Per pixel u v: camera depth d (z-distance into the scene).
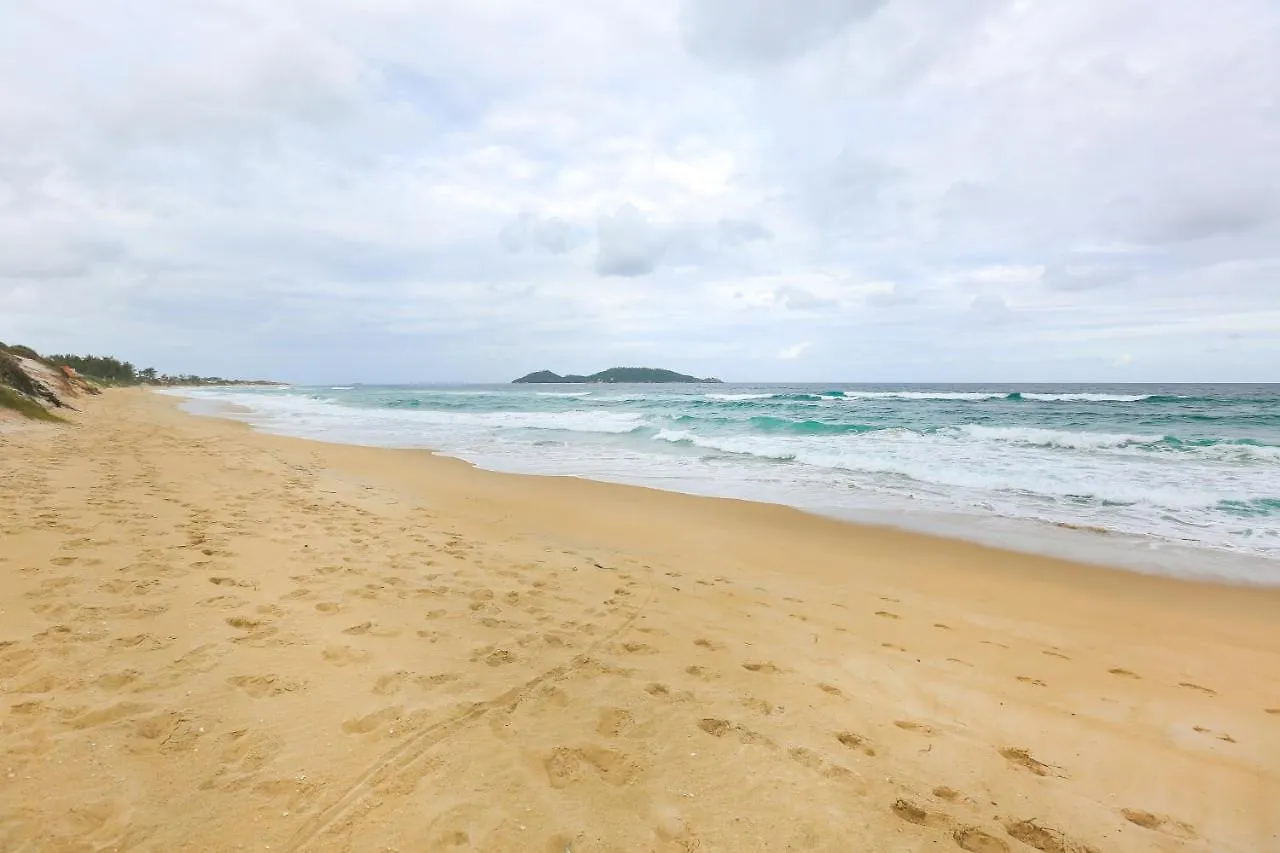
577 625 4.29
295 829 2.12
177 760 2.44
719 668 3.79
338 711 2.89
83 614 3.68
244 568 4.79
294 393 71.44
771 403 32.56
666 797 2.50
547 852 2.14
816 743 3.00
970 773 2.89
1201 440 15.34
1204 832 2.61
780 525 8.42
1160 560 7.01
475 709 3.02
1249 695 3.97
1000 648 4.60
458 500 9.38
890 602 5.57
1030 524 8.52
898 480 11.66
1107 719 3.57
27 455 9.66
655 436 18.86
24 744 2.43
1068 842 2.46
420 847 2.09
